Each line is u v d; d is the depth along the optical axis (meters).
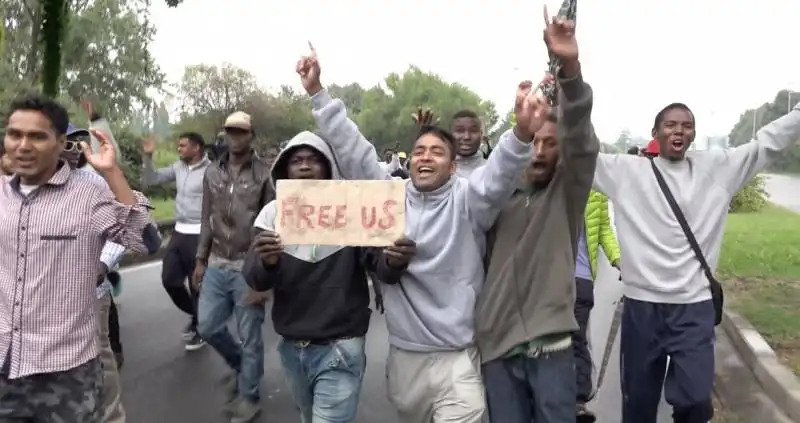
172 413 5.43
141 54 21.45
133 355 6.91
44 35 8.98
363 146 3.94
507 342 3.32
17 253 3.04
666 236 4.02
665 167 4.09
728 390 5.84
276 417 5.35
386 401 5.73
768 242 14.30
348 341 3.63
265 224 3.67
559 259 3.32
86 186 3.14
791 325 7.25
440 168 3.35
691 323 3.98
